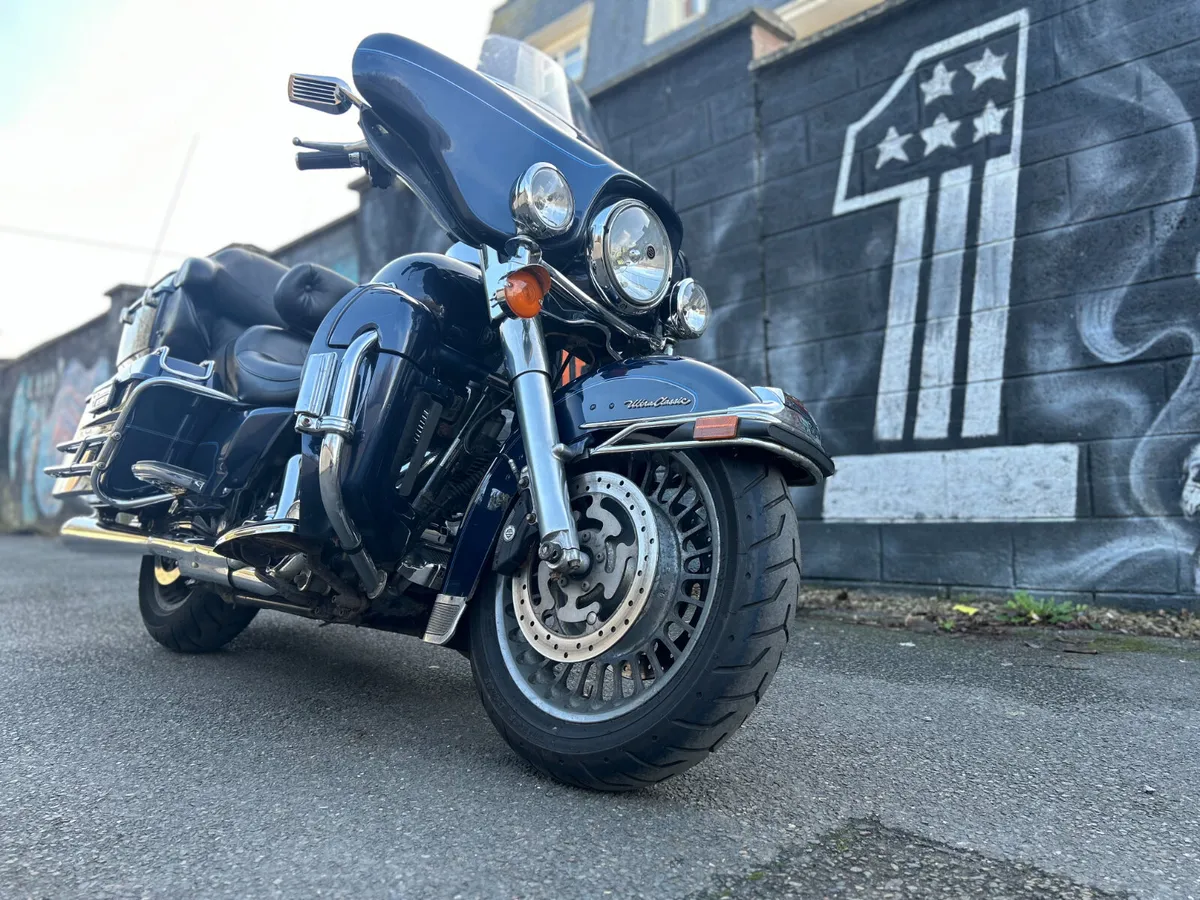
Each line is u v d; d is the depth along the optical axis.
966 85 4.45
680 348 5.52
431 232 7.70
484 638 1.97
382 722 2.32
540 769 1.84
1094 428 3.97
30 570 6.74
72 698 2.59
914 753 2.08
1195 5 3.83
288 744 2.13
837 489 4.78
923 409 4.49
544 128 2.01
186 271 3.10
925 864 1.47
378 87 2.04
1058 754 2.08
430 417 2.13
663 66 5.76
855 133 4.83
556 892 1.34
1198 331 3.74
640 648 1.73
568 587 1.79
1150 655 3.14
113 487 2.93
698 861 1.46
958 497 4.34
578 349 2.14
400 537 2.11
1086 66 4.10
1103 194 4.02
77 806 1.73
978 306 4.34
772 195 5.16
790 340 5.04
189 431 2.92
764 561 1.65
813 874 1.42
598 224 1.91
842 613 4.09
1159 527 3.79
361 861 1.46
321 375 2.12
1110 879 1.42
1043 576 4.07
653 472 1.91
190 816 1.67
